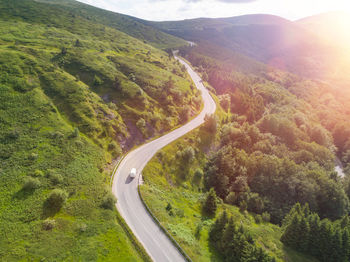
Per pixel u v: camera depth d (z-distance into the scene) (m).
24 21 147.62
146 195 53.81
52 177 47.38
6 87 67.75
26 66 81.25
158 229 44.81
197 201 64.19
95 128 69.44
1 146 51.19
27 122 60.19
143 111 88.94
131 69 116.19
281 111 138.50
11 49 90.56
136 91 95.31
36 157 51.22
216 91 158.88
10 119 58.84
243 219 59.31
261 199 69.81
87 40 141.50
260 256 38.72
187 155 78.38
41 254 33.44
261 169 79.50
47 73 83.38
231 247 42.50
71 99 75.75
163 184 64.44
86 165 55.03
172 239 42.50
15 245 33.91
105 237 39.06
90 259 34.47
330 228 48.41
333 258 47.09
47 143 56.34
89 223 41.25
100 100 83.94
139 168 64.88
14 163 48.47
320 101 187.75
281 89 193.00
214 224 49.09
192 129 95.38
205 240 46.97
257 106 140.38
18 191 42.75
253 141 99.25
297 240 49.28
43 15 168.25
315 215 51.44
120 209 48.72
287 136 107.12
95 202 46.72
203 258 40.62
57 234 37.31
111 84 95.69
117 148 69.50
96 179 52.88
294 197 73.19
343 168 114.75
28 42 107.94
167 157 74.94
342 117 155.75
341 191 73.38
